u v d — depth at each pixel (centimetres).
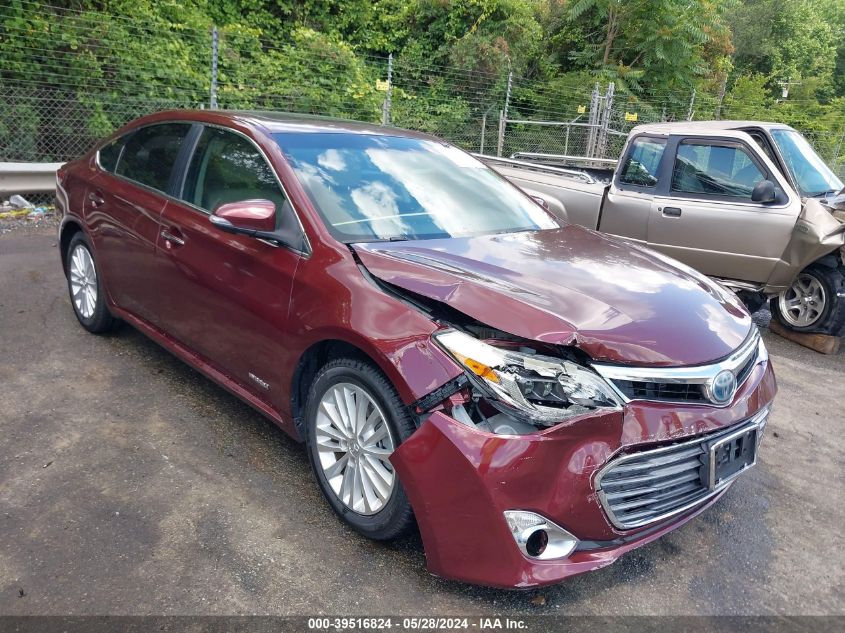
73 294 473
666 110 1695
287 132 343
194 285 343
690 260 632
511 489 218
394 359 239
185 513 281
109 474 306
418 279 256
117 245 406
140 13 1005
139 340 463
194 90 1002
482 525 221
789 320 619
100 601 230
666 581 268
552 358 229
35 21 838
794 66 3028
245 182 330
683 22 1673
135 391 388
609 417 226
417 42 1566
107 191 417
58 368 411
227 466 320
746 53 2936
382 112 1235
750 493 342
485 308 238
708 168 626
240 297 312
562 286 268
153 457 322
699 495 254
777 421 436
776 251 586
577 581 262
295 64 1186
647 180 655
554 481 221
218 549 261
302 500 297
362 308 257
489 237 327
